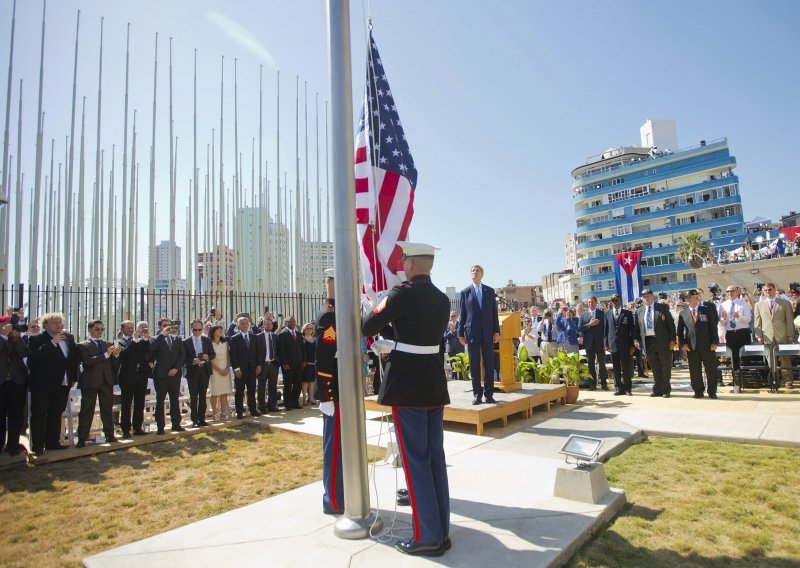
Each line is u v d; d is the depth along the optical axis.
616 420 7.23
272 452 7.03
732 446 5.77
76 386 9.02
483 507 4.01
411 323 3.41
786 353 9.23
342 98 3.65
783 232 31.23
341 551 3.27
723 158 50.94
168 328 8.72
